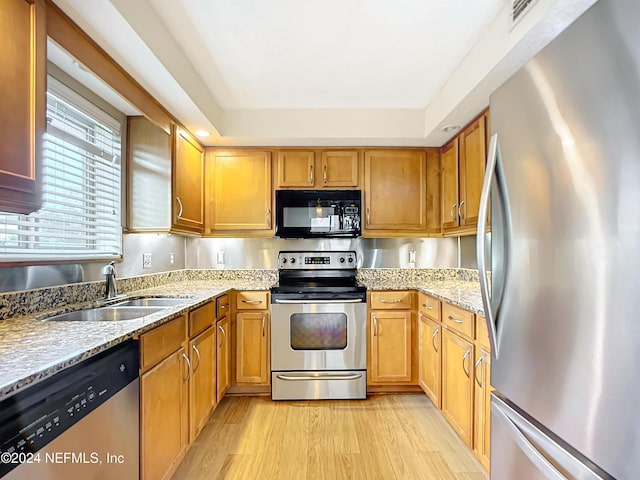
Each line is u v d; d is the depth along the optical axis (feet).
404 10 5.14
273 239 10.44
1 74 3.24
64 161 5.88
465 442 6.03
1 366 2.83
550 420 3.09
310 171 9.48
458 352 6.32
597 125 2.61
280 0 4.91
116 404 3.79
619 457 2.45
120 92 5.49
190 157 8.46
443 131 8.36
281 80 7.29
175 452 5.27
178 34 5.68
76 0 3.95
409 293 8.73
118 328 4.13
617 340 2.47
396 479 5.59
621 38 2.43
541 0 4.26
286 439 6.75
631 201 2.37
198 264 10.42
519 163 3.50
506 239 3.71
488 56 5.54
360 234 9.41
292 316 8.55
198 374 6.31
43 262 5.14
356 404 8.30
